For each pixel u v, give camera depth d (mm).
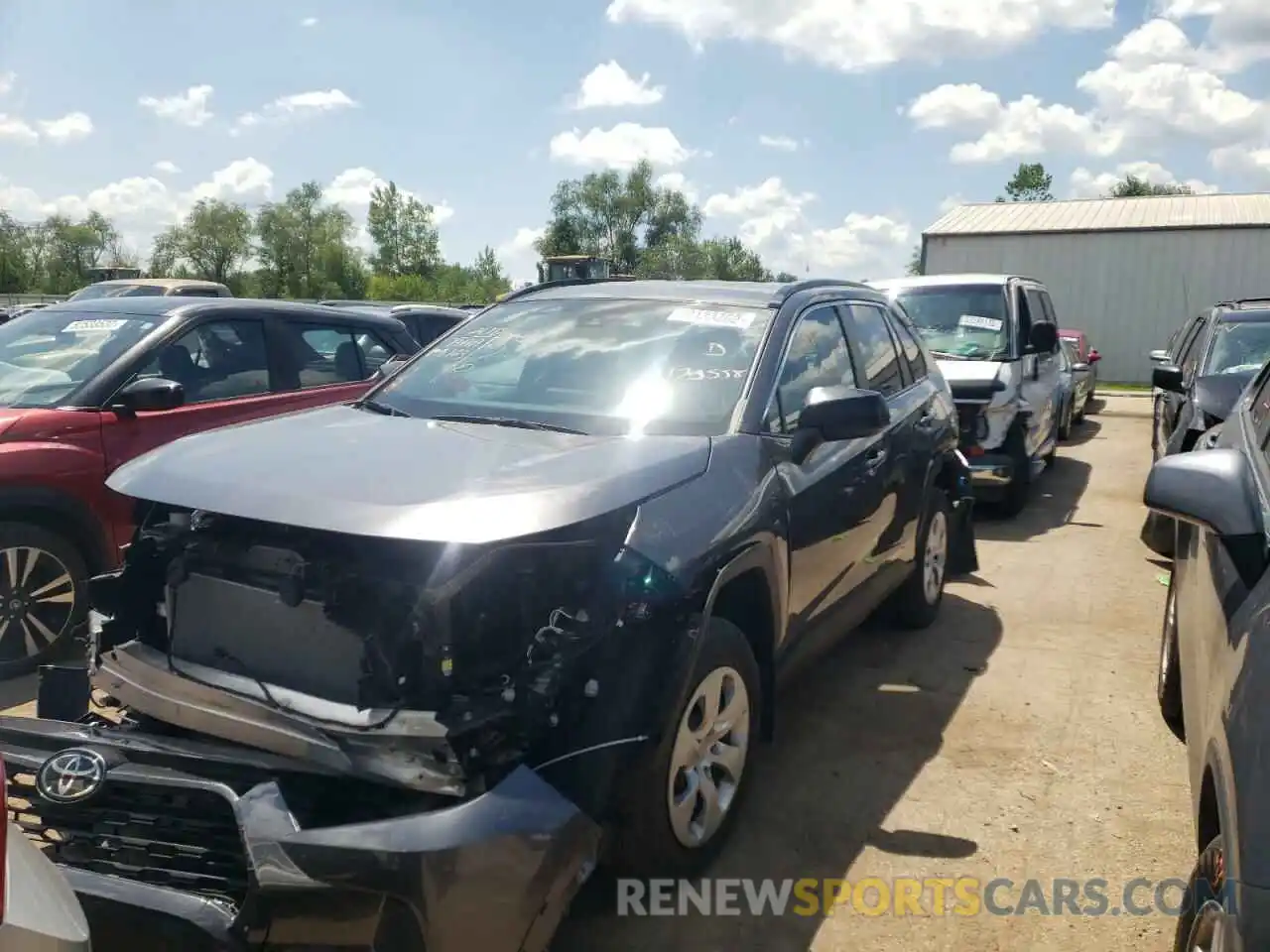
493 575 2746
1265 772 1953
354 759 2588
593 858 2697
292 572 2857
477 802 2479
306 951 2430
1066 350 14633
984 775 4184
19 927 1784
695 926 3203
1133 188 76250
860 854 3607
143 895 2496
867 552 4738
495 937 2443
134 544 3258
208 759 2684
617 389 3949
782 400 4039
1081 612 6391
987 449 8797
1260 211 27172
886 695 4996
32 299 37406
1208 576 3100
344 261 69375
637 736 2822
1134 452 13531
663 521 3053
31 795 2727
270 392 6242
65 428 5109
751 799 3963
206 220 67812
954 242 29250
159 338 5707
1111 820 3848
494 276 79688
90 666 3207
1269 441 3195
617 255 75438
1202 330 9625
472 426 3721
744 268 74688
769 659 3703
